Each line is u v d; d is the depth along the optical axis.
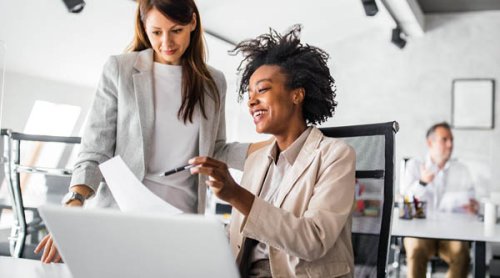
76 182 1.83
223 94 2.09
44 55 4.77
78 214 0.98
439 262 5.63
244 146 2.05
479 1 7.03
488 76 7.33
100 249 1.00
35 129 5.17
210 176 1.25
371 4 5.64
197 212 1.98
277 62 1.68
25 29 4.34
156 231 0.94
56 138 2.55
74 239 1.01
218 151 2.10
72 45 4.81
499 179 7.22
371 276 1.66
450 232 3.00
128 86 1.92
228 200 1.30
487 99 7.31
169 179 1.93
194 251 0.93
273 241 1.34
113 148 1.96
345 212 1.44
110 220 0.96
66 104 5.37
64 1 4.08
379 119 7.55
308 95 1.66
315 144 1.58
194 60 1.98
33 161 2.59
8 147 2.58
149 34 1.87
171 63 1.98
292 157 1.62
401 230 3.03
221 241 0.90
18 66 4.72
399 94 7.52
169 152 1.95
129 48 2.05
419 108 7.46
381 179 1.69
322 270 1.45
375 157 1.72
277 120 1.63
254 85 1.65
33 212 2.58
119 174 1.59
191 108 1.95
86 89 5.54
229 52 1.87
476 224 3.53
